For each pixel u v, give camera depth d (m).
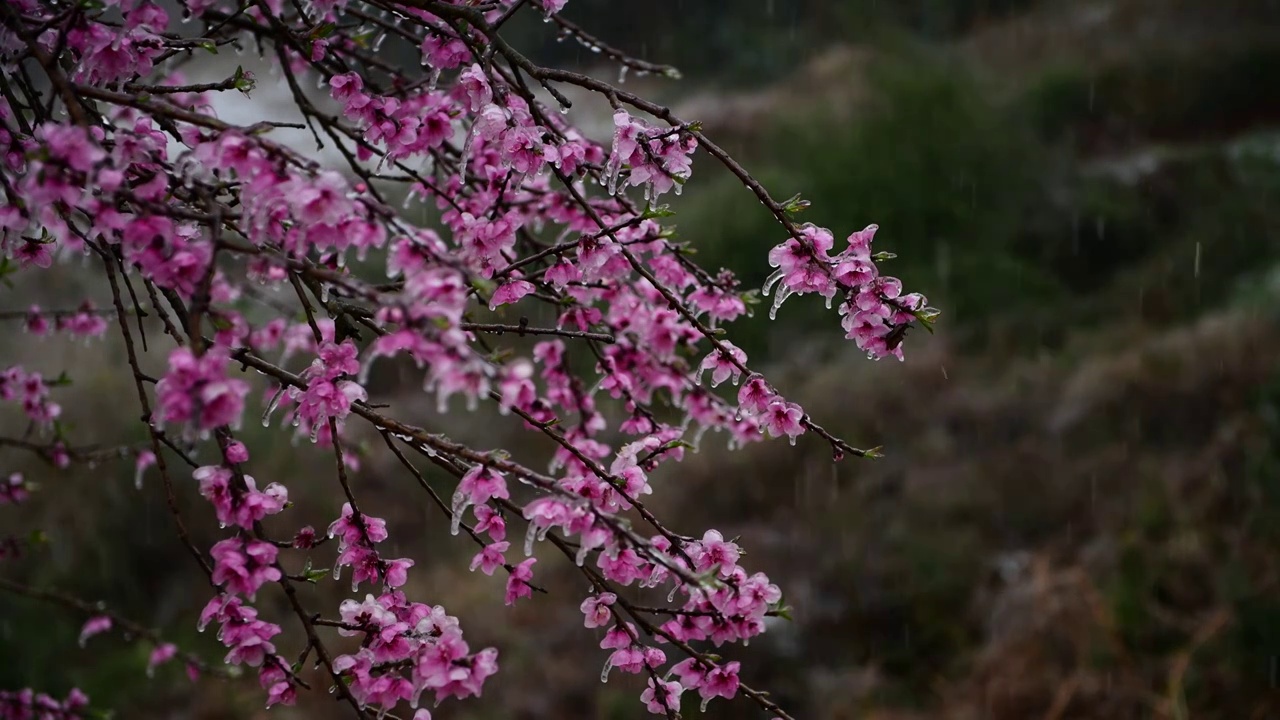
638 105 1.95
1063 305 10.30
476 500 1.76
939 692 6.40
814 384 9.05
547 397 2.78
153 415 1.84
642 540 1.68
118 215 1.47
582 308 2.63
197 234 1.82
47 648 6.37
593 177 2.14
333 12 2.41
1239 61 14.43
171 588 7.10
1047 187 11.91
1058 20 16.17
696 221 10.54
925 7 16.17
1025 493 7.74
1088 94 14.13
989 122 11.84
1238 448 7.19
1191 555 6.48
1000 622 6.61
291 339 2.82
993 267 10.44
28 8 2.03
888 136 11.24
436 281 1.41
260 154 1.51
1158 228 11.65
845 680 6.52
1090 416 8.22
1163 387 8.20
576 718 6.46
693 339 2.71
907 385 8.98
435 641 1.74
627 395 2.60
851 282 1.95
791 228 1.93
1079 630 6.26
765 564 7.43
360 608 1.81
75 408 7.03
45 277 7.52
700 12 16.62
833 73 13.05
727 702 6.43
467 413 8.94
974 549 7.32
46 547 6.61
